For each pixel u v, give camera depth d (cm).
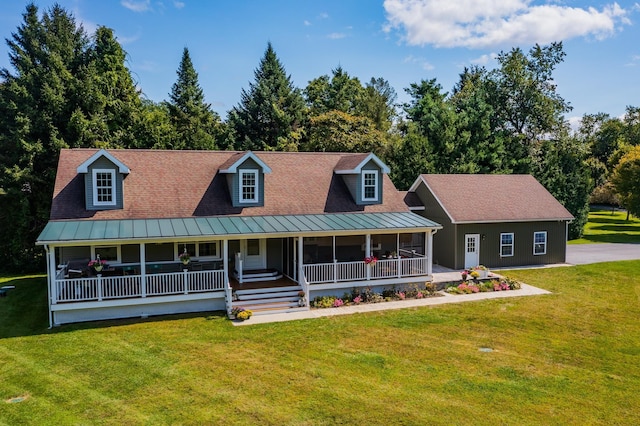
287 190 2606
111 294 1942
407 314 2080
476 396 1299
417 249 3319
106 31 4072
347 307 2188
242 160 2388
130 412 1198
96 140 3462
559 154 5119
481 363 1534
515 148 5325
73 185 2241
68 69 3681
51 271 1856
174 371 1443
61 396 1280
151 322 1928
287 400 1264
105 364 1494
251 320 1962
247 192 2438
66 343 1680
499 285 2567
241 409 1215
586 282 2753
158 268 2244
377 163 2680
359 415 1190
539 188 3531
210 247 2431
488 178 3509
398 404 1247
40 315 2056
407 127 5916
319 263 2416
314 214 2492
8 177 3203
